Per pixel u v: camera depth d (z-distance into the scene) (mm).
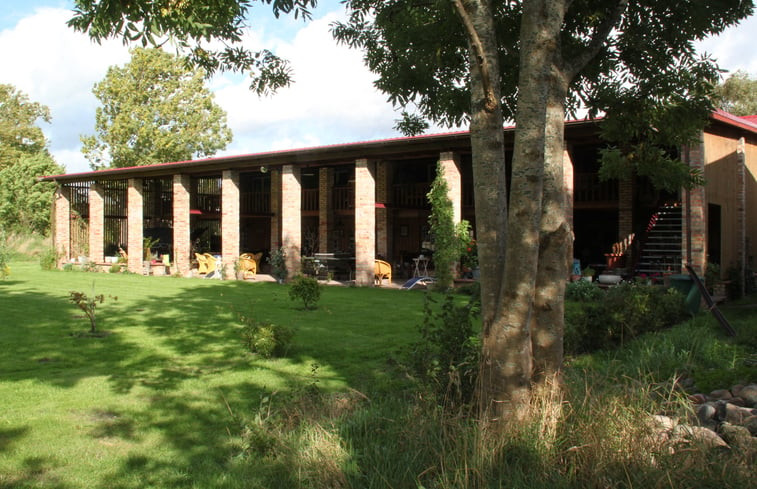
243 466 4191
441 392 4746
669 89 7266
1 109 48000
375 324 10445
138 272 23266
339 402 5109
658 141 8055
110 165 38344
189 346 8469
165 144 37250
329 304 13328
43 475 4098
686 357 6598
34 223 35344
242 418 5051
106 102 37781
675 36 7176
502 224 4668
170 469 4223
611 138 8141
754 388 5211
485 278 4652
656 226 16438
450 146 16016
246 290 16547
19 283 18219
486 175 4676
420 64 7566
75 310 12000
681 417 4262
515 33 7074
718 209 13883
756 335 8164
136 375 6828
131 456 4453
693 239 12344
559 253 4664
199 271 22391
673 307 9578
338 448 4043
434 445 3947
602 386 4652
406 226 22797
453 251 15852
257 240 27562
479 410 4289
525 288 4266
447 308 5328
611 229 19828
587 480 3531
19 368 7082
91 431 4992
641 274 15062
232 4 5352
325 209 23234
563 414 4215
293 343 8672
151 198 27750
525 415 4207
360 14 7973
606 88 7488
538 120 4254
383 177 22125
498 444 3869
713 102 7457
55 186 26766
